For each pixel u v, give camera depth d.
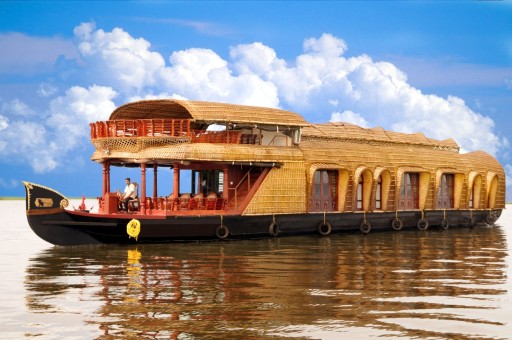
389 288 14.63
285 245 23.50
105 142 24.09
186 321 11.55
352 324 11.37
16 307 12.65
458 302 13.12
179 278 15.95
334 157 27.91
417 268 17.83
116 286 14.84
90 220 22.08
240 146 24.64
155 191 25.78
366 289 14.49
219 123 24.56
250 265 18.20
